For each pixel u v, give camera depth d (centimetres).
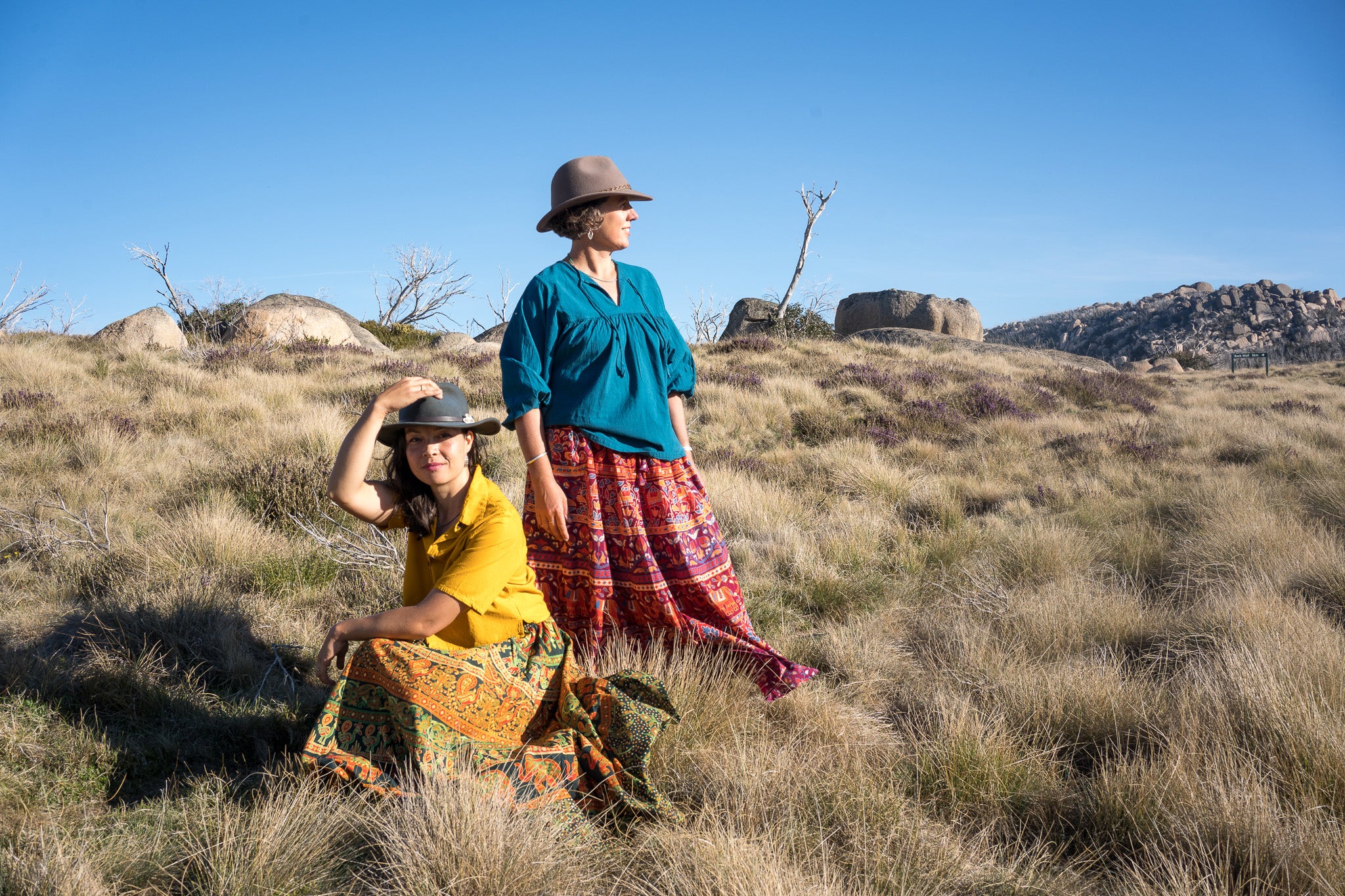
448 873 203
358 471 253
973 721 303
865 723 320
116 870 204
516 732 255
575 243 327
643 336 321
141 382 1175
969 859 231
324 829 218
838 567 536
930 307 3070
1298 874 214
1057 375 1736
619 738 252
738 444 997
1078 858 234
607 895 211
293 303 2317
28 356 1216
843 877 219
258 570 440
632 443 315
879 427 1090
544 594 316
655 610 317
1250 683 302
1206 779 253
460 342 2414
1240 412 1530
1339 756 259
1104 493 767
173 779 255
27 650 316
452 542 255
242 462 654
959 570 545
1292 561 496
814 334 2756
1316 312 11675
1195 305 12619
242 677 328
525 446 306
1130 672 373
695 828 233
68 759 254
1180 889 205
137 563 434
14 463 669
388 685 242
